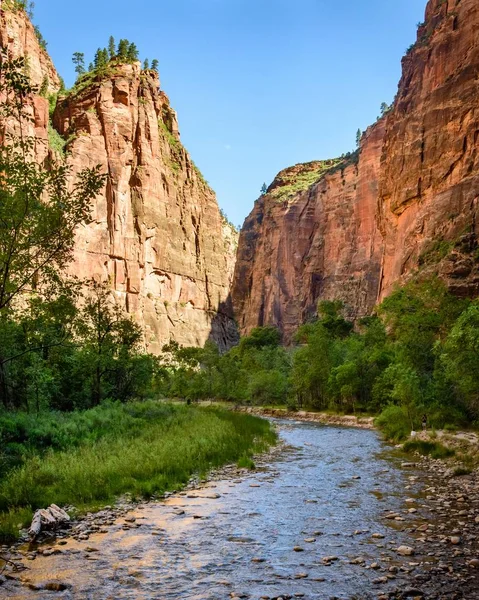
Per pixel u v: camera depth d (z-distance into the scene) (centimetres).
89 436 2156
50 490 1370
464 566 886
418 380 3675
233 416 3972
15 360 2844
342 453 2547
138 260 13800
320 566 894
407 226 9306
